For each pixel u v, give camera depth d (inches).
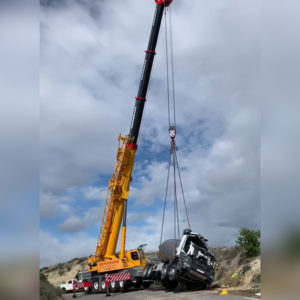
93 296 1023.6
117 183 1103.0
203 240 908.0
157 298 770.8
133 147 1106.1
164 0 1107.3
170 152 886.4
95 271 1171.9
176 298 735.7
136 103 1116.5
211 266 887.1
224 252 1293.1
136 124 1112.2
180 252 852.6
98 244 1130.0
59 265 2568.9
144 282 1106.7
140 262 1087.6
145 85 1117.7
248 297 653.9
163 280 935.7
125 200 1111.0
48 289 813.9
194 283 889.5
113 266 1091.3
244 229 1087.6
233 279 954.1
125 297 882.8
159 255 920.9
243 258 1063.0
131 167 1111.6
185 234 880.3
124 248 1106.1
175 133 891.4
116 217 1105.4
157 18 1115.3
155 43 1120.2
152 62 1120.8
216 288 884.0
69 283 1472.7
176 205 885.2
